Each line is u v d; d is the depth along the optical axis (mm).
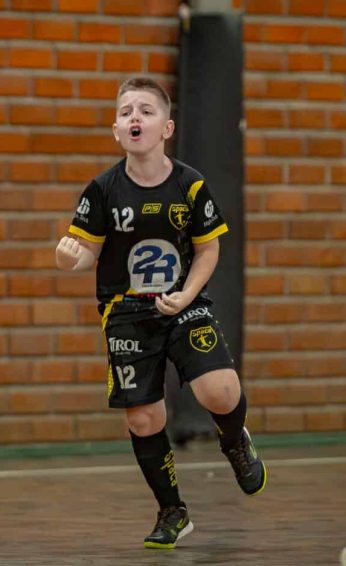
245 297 19266
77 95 18703
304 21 19406
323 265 19547
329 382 19547
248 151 19250
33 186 18578
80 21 18703
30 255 18578
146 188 11398
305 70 19422
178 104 18844
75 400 18703
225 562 10805
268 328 19344
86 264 11492
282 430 19359
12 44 18500
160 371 11555
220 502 14281
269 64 19281
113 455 18391
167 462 11703
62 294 18656
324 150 19531
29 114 18562
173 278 11508
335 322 19578
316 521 13023
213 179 18766
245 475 11789
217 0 18719
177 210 11406
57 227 18641
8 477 16359
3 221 18484
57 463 17594
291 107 19391
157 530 11625
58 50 18625
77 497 14750
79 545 11734
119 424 18812
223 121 18781
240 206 18891
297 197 19438
